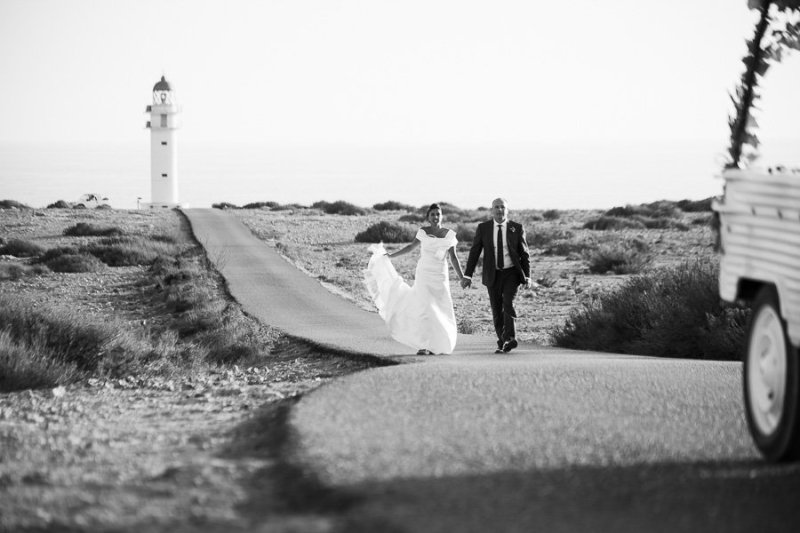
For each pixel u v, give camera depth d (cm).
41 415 1118
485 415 841
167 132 9938
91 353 1673
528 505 560
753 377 727
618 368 1167
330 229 6475
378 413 856
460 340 1928
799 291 643
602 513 547
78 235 5862
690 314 1733
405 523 526
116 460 764
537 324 2480
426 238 1513
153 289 3325
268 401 1156
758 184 725
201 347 1914
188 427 967
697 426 797
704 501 571
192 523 556
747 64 1184
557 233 5684
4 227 6359
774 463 671
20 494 641
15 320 1723
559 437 743
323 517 554
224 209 8869
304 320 2311
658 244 4969
